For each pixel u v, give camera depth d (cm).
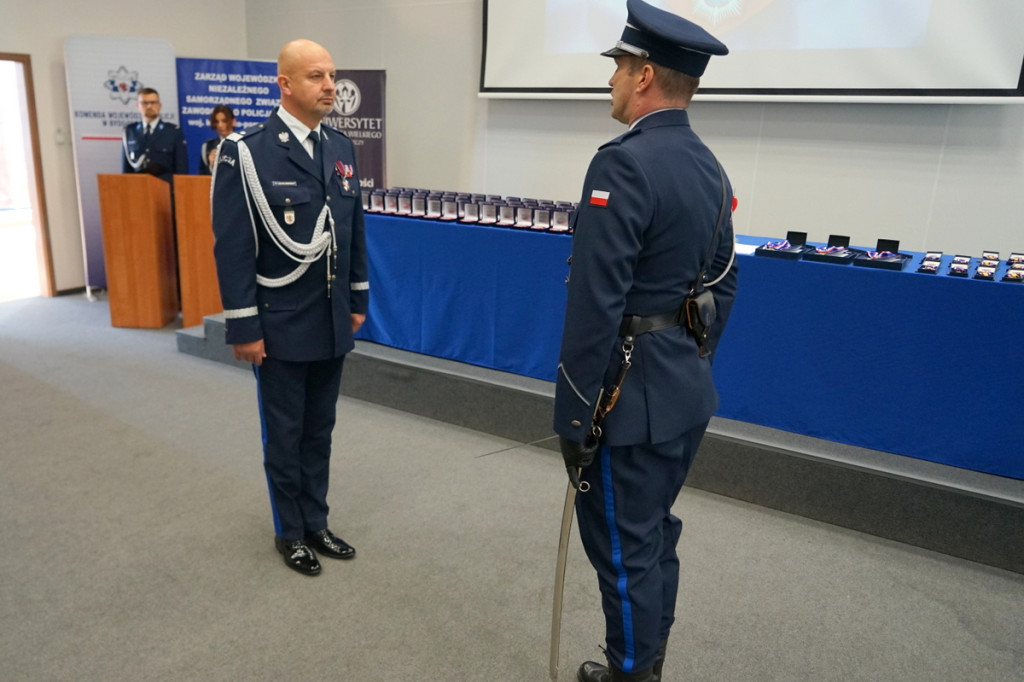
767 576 219
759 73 409
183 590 204
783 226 427
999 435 230
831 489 246
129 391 356
